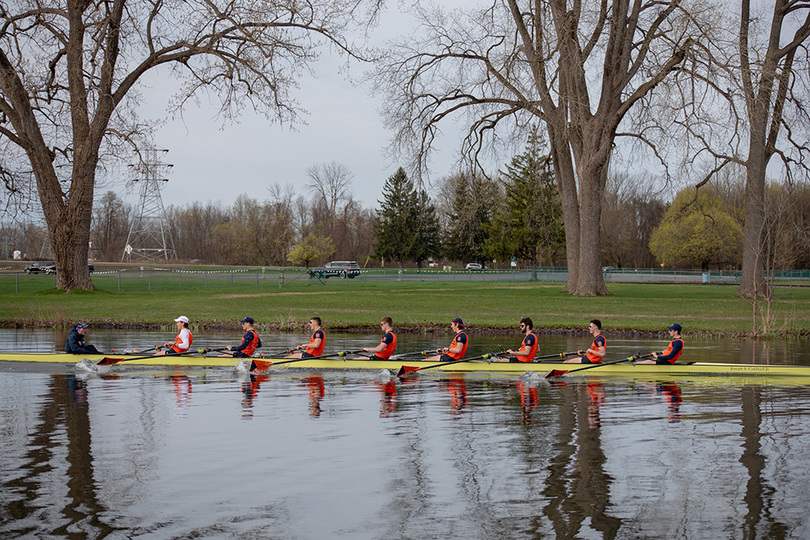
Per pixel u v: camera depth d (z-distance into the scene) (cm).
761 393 1363
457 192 8281
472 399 1292
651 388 1426
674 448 936
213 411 1167
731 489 781
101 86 3531
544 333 2633
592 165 3694
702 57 3228
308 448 934
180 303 3438
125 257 11275
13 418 1106
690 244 7875
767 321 2523
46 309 3127
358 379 1534
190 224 12988
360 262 10581
